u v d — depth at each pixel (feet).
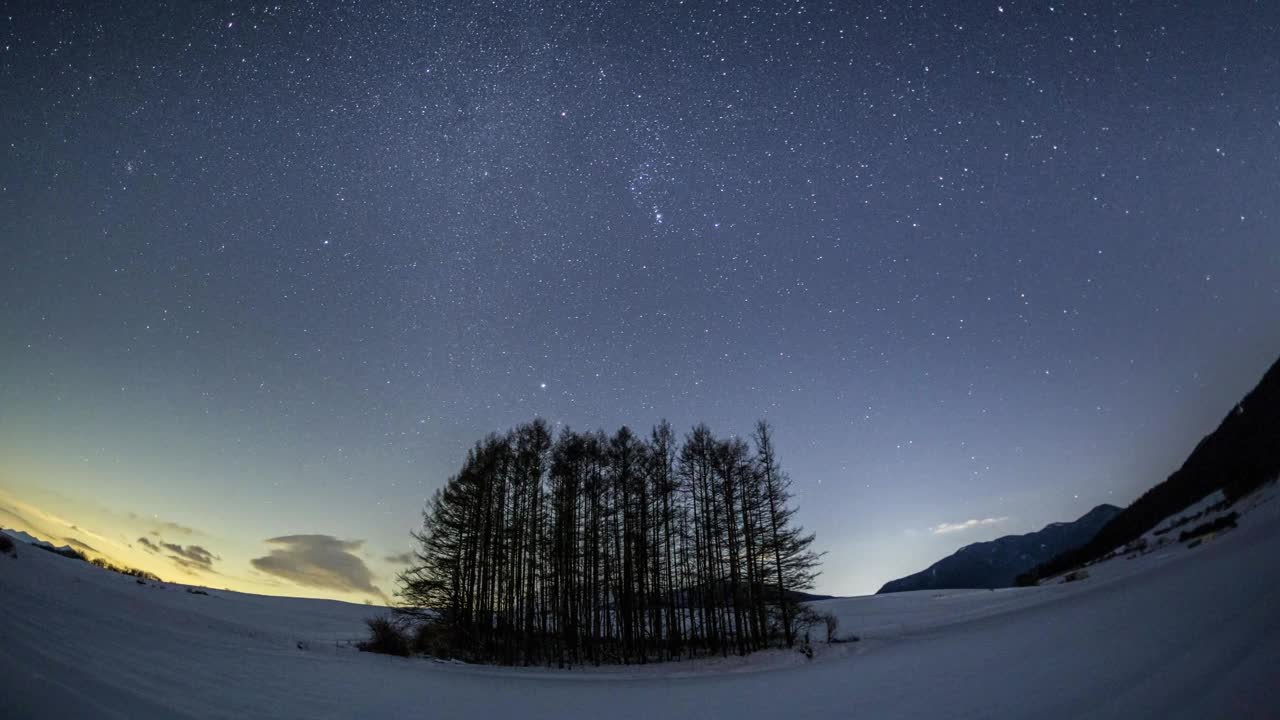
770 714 41.34
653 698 54.49
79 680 28.19
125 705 26.07
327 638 107.96
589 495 128.36
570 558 125.59
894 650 75.10
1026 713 28.58
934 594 209.67
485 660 107.45
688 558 121.49
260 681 43.78
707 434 126.62
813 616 106.63
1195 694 24.20
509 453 134.41
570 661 105.40
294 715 33.37
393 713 39.29
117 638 48.93
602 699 54.19
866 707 38.58
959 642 67.46
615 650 117.19
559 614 121.49
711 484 122.52
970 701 34.24
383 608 172.35
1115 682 29.94
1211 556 64.95
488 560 126.62
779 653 93.20
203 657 50.29
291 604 184.24
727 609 116.26
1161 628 39.27
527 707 48.14
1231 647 28.71
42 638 38.24
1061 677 34.55
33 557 100.53
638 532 124.77
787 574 107.76
